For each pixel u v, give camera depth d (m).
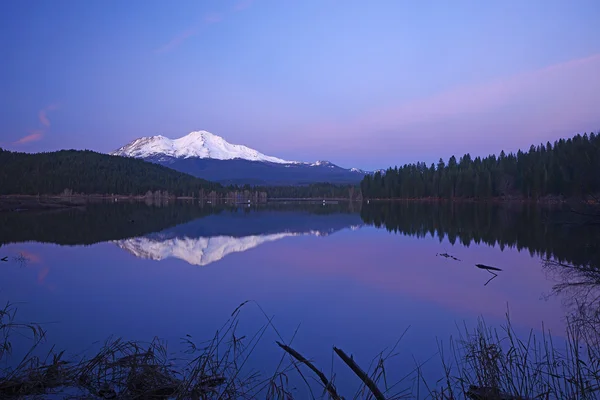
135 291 13.50
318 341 8.98
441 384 6.90
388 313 11.09
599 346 7.90
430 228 35.53
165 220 47.03
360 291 13.58
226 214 61.53
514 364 7.23
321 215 58.00
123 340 8.87
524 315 10.77
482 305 11.85
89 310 11.25
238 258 20.27
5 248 23.06
